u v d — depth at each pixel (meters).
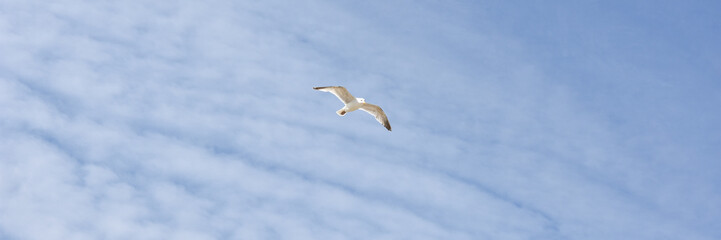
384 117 34.25
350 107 33.50
